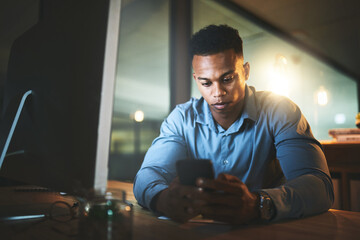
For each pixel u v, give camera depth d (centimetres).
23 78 90
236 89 95
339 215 82
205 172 64
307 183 81
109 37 61
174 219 70
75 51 68
